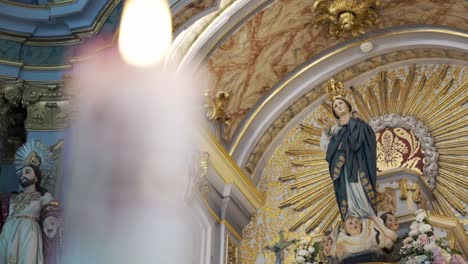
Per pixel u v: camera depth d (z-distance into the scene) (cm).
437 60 997
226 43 930
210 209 941
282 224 998
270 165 1047
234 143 1027
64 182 818
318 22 966
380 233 802
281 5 914
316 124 1043
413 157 955
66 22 870
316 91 1047
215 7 864
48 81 870
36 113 861
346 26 952
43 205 781
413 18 966
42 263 748
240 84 998
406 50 1002
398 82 1012
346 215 831
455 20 935
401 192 879
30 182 801
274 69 1018
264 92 1041
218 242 948
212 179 946
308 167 1021
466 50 948
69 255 771
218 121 995
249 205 1006
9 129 870
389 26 987
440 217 845
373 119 1000
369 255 796
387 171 900
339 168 854
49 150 838
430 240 786
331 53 1022
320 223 979
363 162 844
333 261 819
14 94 859
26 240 745
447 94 973
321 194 995
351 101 1032
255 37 946
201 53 916
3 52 872
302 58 1026
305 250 882
